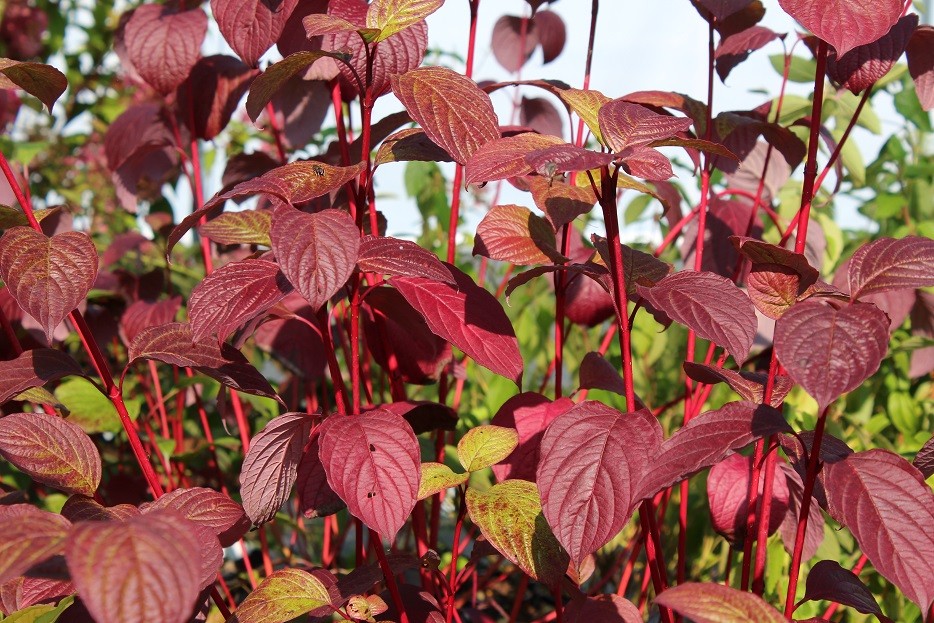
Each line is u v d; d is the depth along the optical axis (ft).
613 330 6.09
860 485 3.24
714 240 6.28
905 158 8.69
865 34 3.37
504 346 4.32
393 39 4.37
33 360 4.21
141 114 7.13
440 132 3.77
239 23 4.51
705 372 4.02
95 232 11.27
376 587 5.63
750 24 5.79
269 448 3.93
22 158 8.63
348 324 6.28
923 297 6.26
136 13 5.81
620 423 3.48
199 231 4.78
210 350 4.42
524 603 8.27
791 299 3.53
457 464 6.74
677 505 7.35
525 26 7.23
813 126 3.86
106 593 2.32
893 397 7.16
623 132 3.38
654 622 5.77
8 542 2.55
